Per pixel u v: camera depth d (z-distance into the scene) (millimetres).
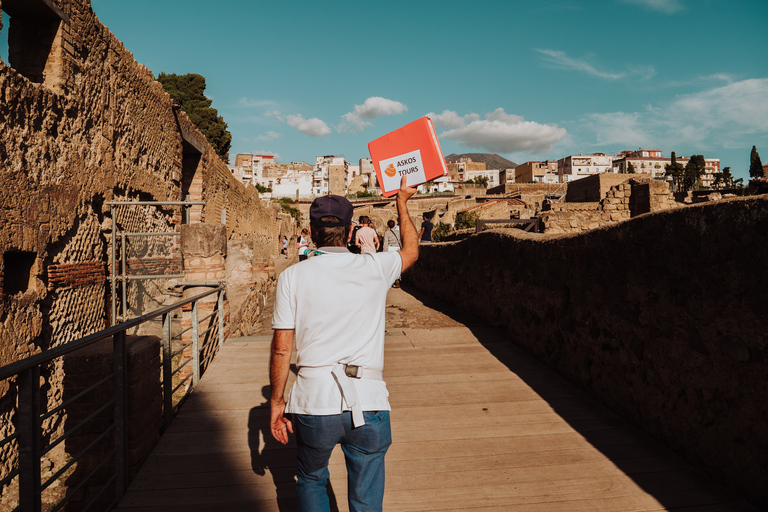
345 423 1723
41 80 6434
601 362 4023
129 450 3008
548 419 3758
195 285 5879
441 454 3246
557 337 4793
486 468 3059
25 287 5781
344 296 1816
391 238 10438
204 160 15383
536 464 3092
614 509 2596
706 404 2855
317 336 1797
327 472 1873
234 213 21719
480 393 4328
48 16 6395
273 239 38250
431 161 2332
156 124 10508
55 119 6270
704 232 2832
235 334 6730
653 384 3352
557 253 4746
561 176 114875
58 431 5832
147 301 9328
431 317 7637
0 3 5109
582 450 3250
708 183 126438
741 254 2564
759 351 2465
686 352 3020
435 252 10305
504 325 6230
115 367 2812
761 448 2457
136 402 3041
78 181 6852
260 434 3586
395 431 3598
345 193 106250
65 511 2963
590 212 15117
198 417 3893
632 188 15086
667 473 2908
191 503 2713
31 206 5629
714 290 2771
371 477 1783
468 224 38188
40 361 1938
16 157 5355
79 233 6898
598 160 119125
